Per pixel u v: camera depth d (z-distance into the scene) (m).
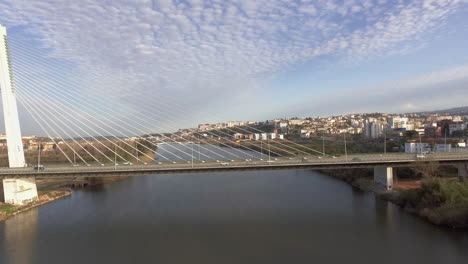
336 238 51.41
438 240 48.59
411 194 65.06
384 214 62.47
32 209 73.50
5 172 71.12
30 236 55.47
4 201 75.56
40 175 72.50
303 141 195.50
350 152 136.25
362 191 84.12
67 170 71.69
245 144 192.50
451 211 53.59
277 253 46.53
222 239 52.41
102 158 132.88
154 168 70.81
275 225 58.41
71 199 82.88
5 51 76.44
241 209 68.94
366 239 50.47
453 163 76.56
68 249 49.66
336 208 68.00
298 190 87.06
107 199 81.19
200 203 74.44
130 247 50.00
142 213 67.62
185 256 46.25
